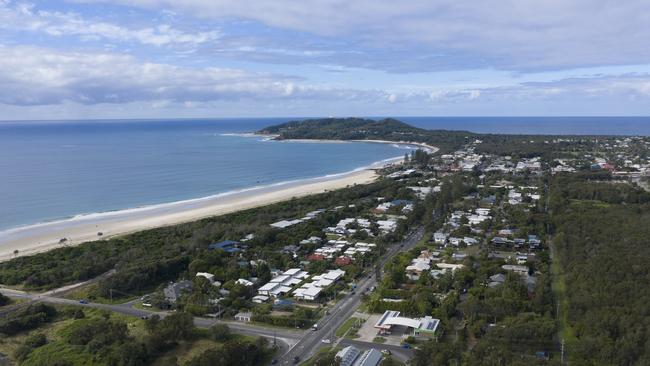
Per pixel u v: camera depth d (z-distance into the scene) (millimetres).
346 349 113500
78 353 114000
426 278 159375
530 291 145625
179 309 144625
